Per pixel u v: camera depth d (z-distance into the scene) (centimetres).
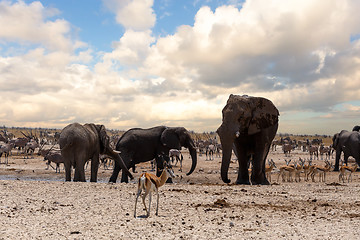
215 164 3541
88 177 2530
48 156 2714
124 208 999
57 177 2484
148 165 3412
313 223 843
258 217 912
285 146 4744
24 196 1167
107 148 1953
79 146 1762
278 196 1305
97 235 698
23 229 735
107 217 873
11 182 1511
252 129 1770
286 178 2491
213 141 5453
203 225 805
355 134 2894
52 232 716
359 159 2889
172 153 2855
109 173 2783
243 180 1872
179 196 1256
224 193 1366
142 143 2061
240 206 1079
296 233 739
